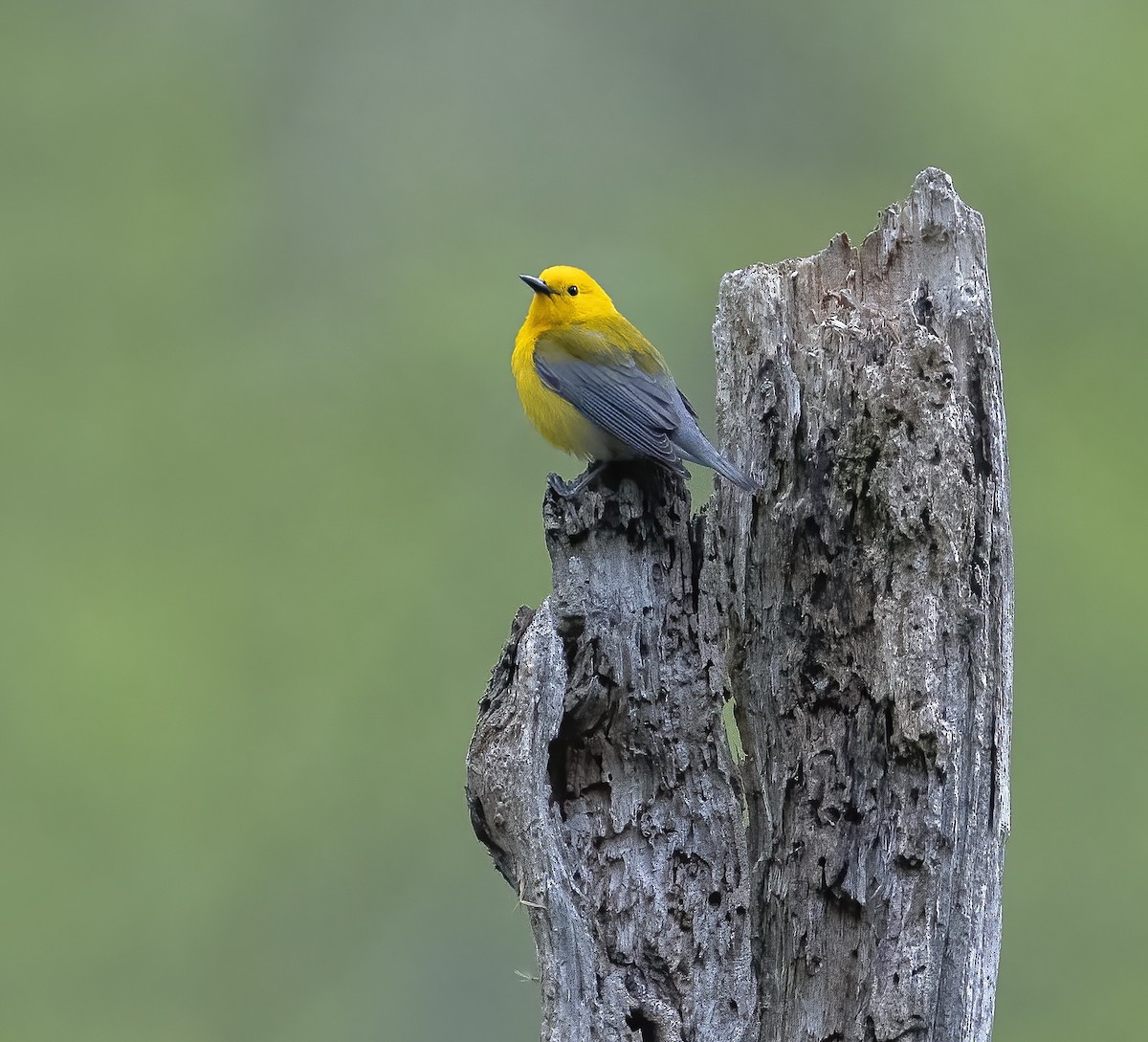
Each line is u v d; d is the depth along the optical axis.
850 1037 6.76
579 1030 6.81
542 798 6.91
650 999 6.98
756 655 7.28
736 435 7.47
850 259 7.42
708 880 7.22
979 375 6.99
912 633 6.78
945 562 6.76
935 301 7.15
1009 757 7.01
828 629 7.06
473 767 7.07
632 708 7.34
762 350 7.35
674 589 7.54
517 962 14.91
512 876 7.14
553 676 6.98
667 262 19.12
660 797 7.31
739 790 7.36
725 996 7.05
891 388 6.86
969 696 6.75
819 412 7.09
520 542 18.00
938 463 6.79
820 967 6.90
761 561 7.26
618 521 7.49
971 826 6.72
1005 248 19.41
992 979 6.77
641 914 7.15
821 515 7.06
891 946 6.69
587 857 7.22
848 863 6.85
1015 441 17.66
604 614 7.38
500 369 19.03
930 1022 6.60
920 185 7.24
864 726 6.95
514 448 18.64
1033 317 18.91
